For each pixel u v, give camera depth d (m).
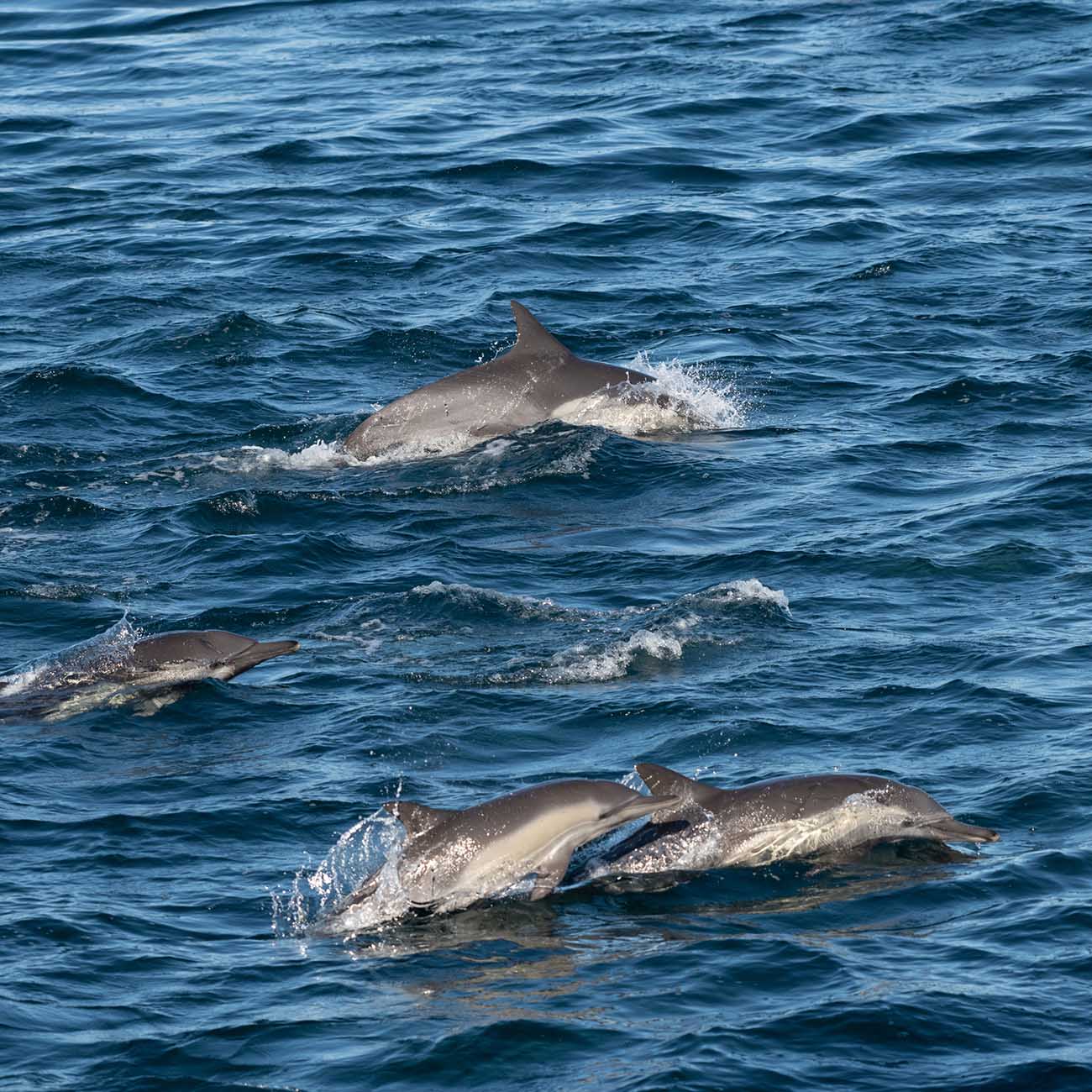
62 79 166.62
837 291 105.94
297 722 57.31
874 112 140.50
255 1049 38.62
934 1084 36.88
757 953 42.44
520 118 144.50
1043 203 120.19
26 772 53.41
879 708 56.88
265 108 152.00
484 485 81.06
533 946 43.16
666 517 76.62
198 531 76.31
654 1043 38.44
